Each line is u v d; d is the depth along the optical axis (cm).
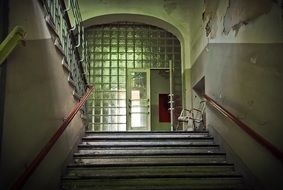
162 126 1020
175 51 1014
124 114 983
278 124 346
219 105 531
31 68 319
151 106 1034
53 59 398
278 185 341
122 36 1019
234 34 491
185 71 852
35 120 327
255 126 404
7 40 240
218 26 585
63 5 466
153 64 1005
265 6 382
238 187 422
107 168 454
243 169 432
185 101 852
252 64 417
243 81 447
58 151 409
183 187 412
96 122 974
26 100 304
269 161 360
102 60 1005
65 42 487
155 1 872
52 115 389
